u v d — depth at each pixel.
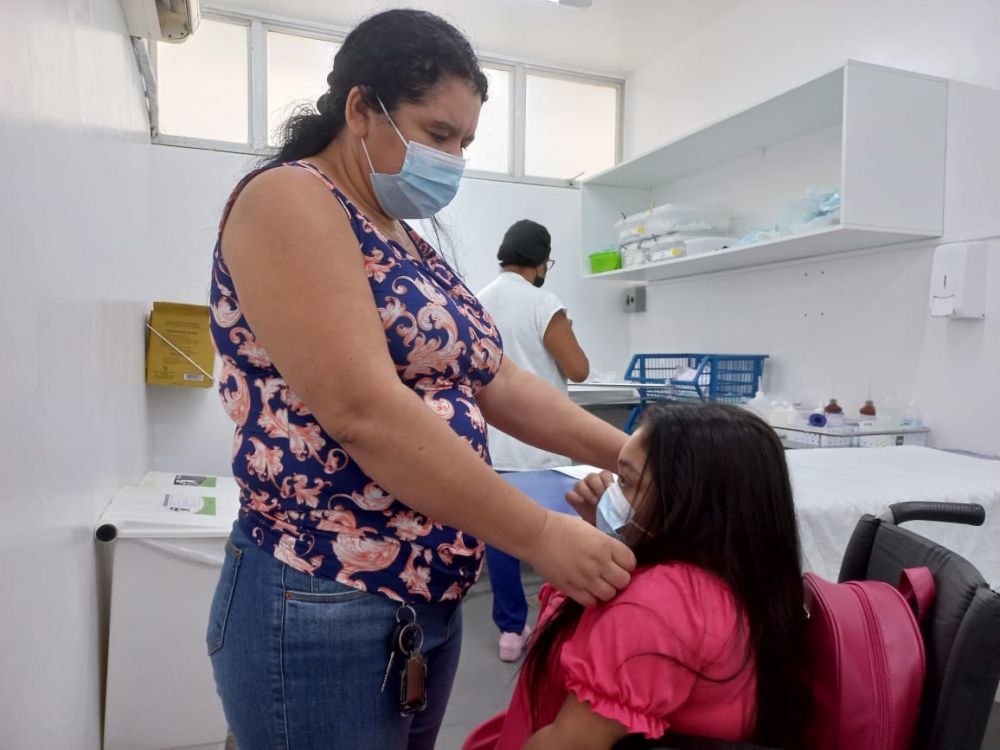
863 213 2.28
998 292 2.21
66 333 1.17
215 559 1.82
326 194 0.73
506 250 2.54
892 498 1.61
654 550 0.80
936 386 2.41
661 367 3.71
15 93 0.82
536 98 4.12
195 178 3.35
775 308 3.13
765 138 3.12
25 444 0.88
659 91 4.00
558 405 1.06
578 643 0.75
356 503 0.74
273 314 0.68
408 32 0.80
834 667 0.76
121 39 2.01
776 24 3.16
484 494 0.67
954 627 0.76
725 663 0.74
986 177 2.26
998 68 2.23
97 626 1.69
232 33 3.49
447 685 0.94
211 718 1.84
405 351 0.78
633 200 4.09
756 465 0.80
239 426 0.79
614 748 0.71
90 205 1.45
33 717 0.91
